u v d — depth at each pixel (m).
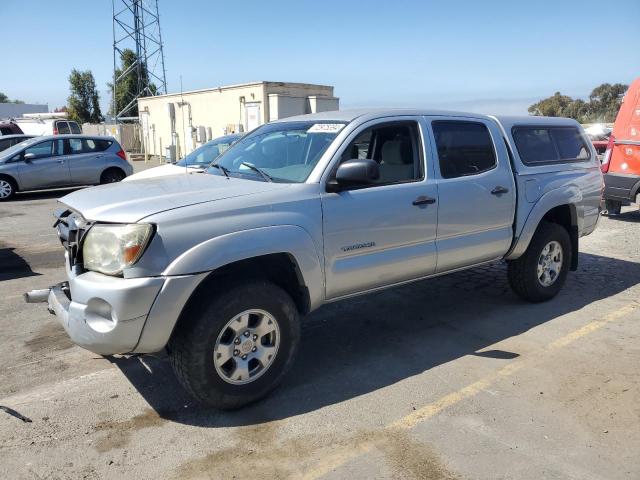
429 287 6.46
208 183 4.12
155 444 3.33
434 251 4.65
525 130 5.59
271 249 3.60
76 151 14.98
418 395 3.91
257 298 3.60
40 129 29.97
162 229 3.29
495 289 6.36
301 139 4.44
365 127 4.29
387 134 4.50
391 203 4.28
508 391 3.95
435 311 5.65
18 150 14.27
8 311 5.70
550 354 4.59
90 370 4.34
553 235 5.68
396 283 4.56
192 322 3.43
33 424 3.54
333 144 4.11
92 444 3.33
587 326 5.20
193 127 24.64
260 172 4.27
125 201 3.60
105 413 3.69
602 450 3.24
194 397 3.57
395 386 4.04
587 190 6.05
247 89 22.23
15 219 11.30
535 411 3.68
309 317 5.50
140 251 3.23
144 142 31.98
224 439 3.38
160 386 4.07
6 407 3.76
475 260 5.10
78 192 4.15
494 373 4.24
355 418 3.61
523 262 5.61
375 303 5.91
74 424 3.55
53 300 3.69
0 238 9.34
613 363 4.41
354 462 3.14
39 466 3.11
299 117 4.98
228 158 4.89
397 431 3.45
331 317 5.50
